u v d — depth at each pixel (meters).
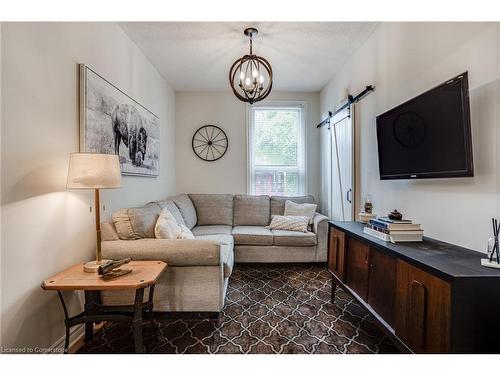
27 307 1.47
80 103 1.91
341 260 2.21
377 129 2.37
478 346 1.10
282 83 4.10
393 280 1.52
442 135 1.61
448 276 1.11
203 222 3.97
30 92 1.50
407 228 1.73
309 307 2.31
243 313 2.21
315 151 4.50
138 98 2.96
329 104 4.01
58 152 1.71
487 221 1.44
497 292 1.10
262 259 3.39
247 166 4.47
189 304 2.08
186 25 2.53
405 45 2.15
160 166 3.69
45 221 1.60
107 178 1.65
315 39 2.80
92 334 1.82
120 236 2.12
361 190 2.95
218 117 4.46
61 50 1.74
